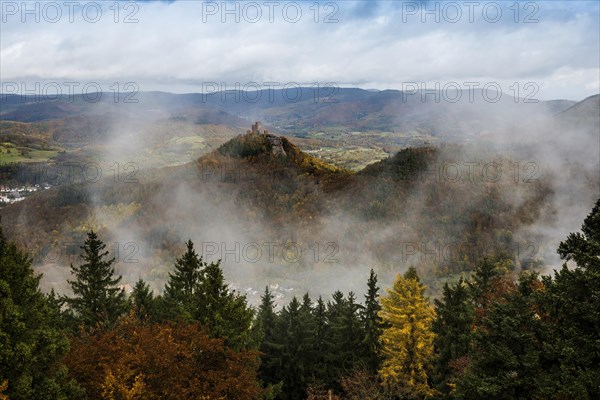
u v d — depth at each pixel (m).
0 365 14.40
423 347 29.72
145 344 17.44
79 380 17.64
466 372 18.55
